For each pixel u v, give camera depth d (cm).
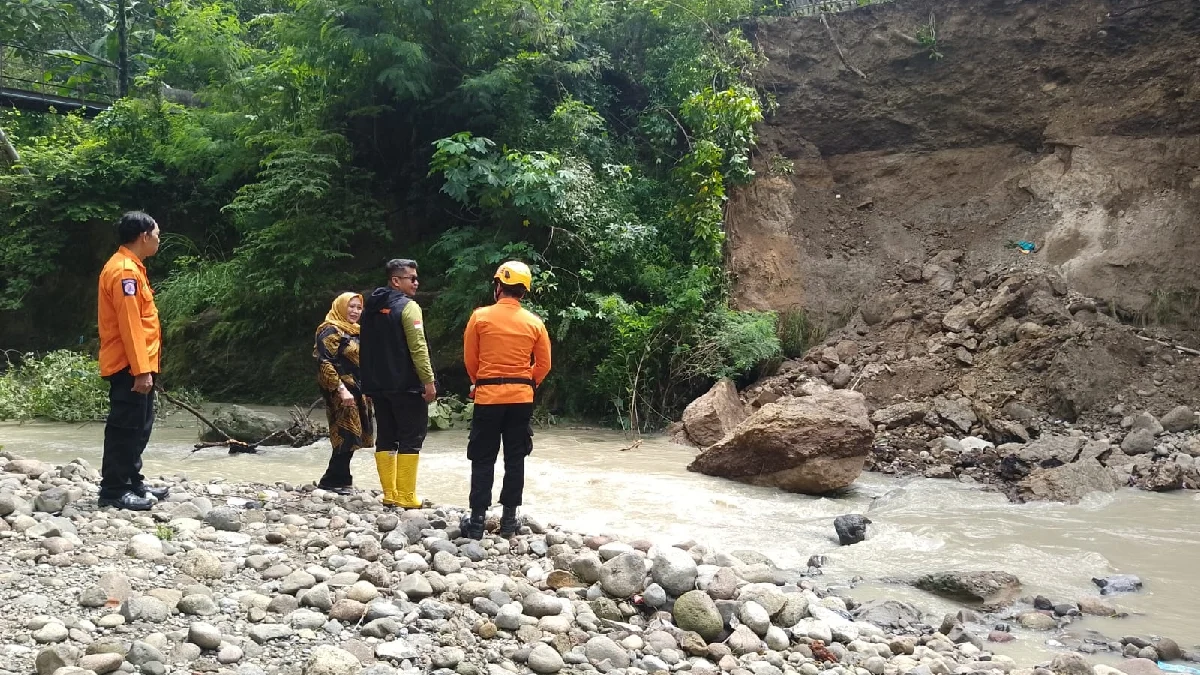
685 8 1597
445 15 1511
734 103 1477
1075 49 1441
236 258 1636
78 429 1220
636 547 536
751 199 1541
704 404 1138
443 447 1059
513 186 1350
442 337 1418
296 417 1093
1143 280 1267
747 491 840
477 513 538
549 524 636
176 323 1620
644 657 387
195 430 1212
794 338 1388
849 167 1575
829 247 1507
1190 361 1077
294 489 693
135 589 413
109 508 557
